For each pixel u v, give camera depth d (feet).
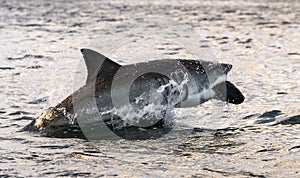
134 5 311.88
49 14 271.28
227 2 327.47
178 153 82.99
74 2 326.24
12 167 76.84
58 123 92.53
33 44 188.24
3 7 296.71
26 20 249.34
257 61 159.02
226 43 192.54
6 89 123.13
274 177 73.61
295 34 213.66
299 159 80.38
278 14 273.54
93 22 244.63
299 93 119.85
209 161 79.71
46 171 75.51
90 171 75.56
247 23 243.60
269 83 129.70
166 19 253.65
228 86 101.24
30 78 135.13
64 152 82.84
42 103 113.19
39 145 85.92
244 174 74.69
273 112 104.94
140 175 74.18
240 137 90.89
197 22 245.65
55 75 139.23
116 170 75.92
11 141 87.92
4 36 205.05
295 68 147.54
